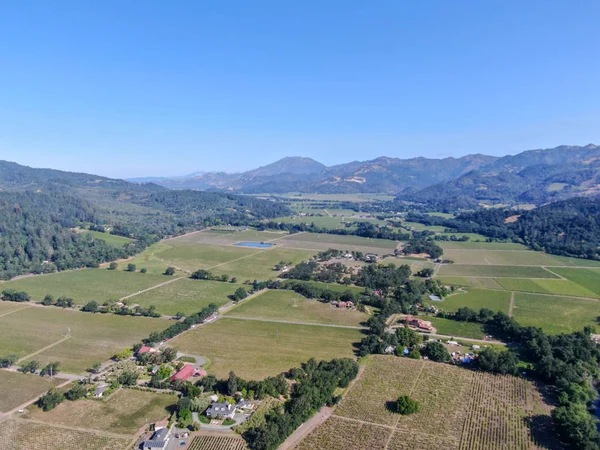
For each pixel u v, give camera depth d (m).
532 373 152.00
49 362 160.25
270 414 123.00
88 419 123.69
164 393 137.88
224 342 179.50
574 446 111.56
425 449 111.38
